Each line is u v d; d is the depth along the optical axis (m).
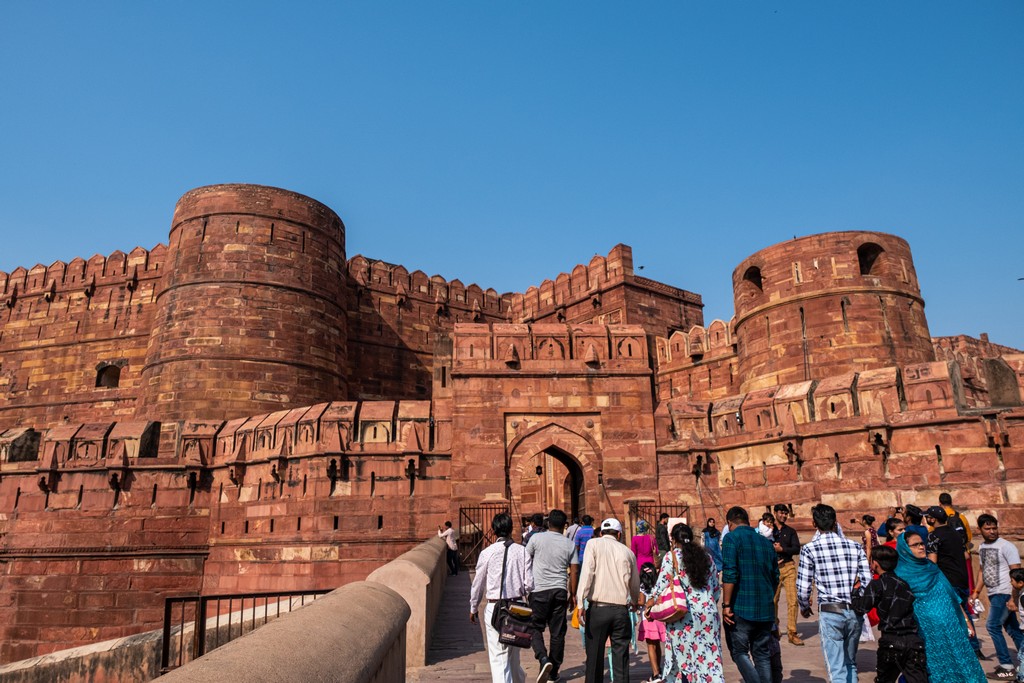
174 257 32.25
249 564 23.69
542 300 44.25
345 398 34.25
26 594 24.75
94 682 14.02
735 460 21.44
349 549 22.03
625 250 39.69
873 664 8.62
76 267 39.19
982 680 5.50
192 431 26.23
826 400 20.08
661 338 34.94
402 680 5.57
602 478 21.84
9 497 25.91
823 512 6.76
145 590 24.36
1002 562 8.16
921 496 17.88
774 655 6.18
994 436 17.09
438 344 23.72
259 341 30.80
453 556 19.42
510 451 21.98
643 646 10.23
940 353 36.88
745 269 29.81
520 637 6.67
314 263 33.28
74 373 37.41
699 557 6.28
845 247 26.75
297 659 2.63
